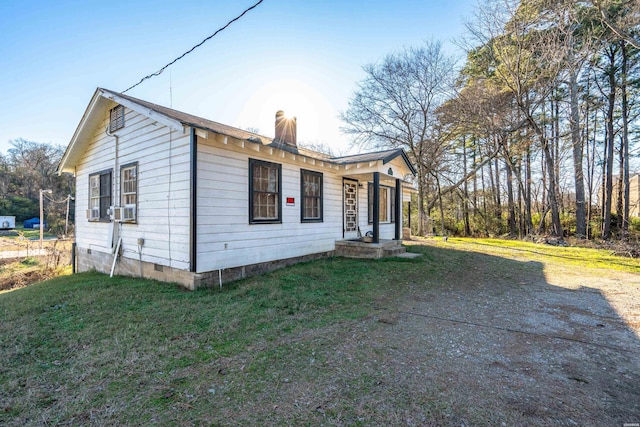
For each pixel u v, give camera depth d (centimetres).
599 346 328
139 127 699
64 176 4050
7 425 198
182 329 367
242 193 658
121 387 243
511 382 252
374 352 307
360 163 900
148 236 671
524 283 641
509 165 1908
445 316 425
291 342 331
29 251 1574
